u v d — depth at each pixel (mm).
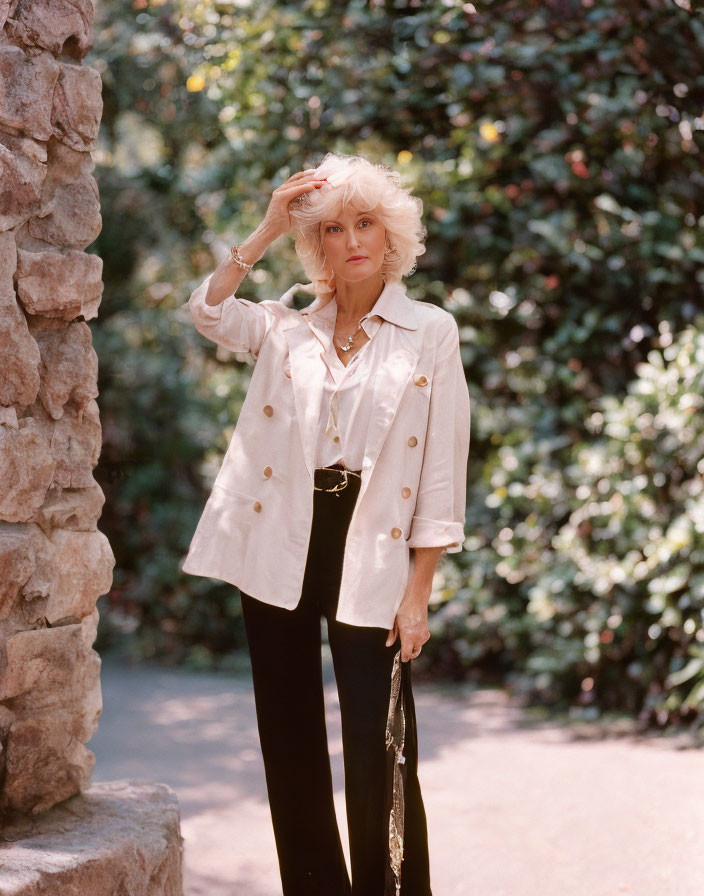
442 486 2227
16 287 2424
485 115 5316
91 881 2217
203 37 5633
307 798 2350
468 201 5859
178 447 7105
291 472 2258
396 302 2295
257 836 3475
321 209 2201
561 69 4980
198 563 2312
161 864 2422
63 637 2525
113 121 7047
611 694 5203
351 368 2254
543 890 2955
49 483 2494
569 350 5773
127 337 7109
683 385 4863
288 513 2252
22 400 2426
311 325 2322
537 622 5430
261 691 2334
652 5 4570
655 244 5477
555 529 5625
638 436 4984
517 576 5559
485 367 6082
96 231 2627
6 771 2391
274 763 2344
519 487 5676
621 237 5562
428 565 2227
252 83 5496
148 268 7188
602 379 5727
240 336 2324
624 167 5500
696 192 5277
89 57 6836
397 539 2199
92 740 4754
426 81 5191
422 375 2225
